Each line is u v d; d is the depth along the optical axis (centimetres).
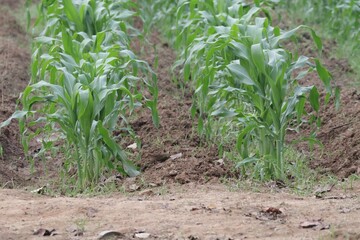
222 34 1720
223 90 1641
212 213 1361
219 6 2047
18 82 2298
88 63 1716
